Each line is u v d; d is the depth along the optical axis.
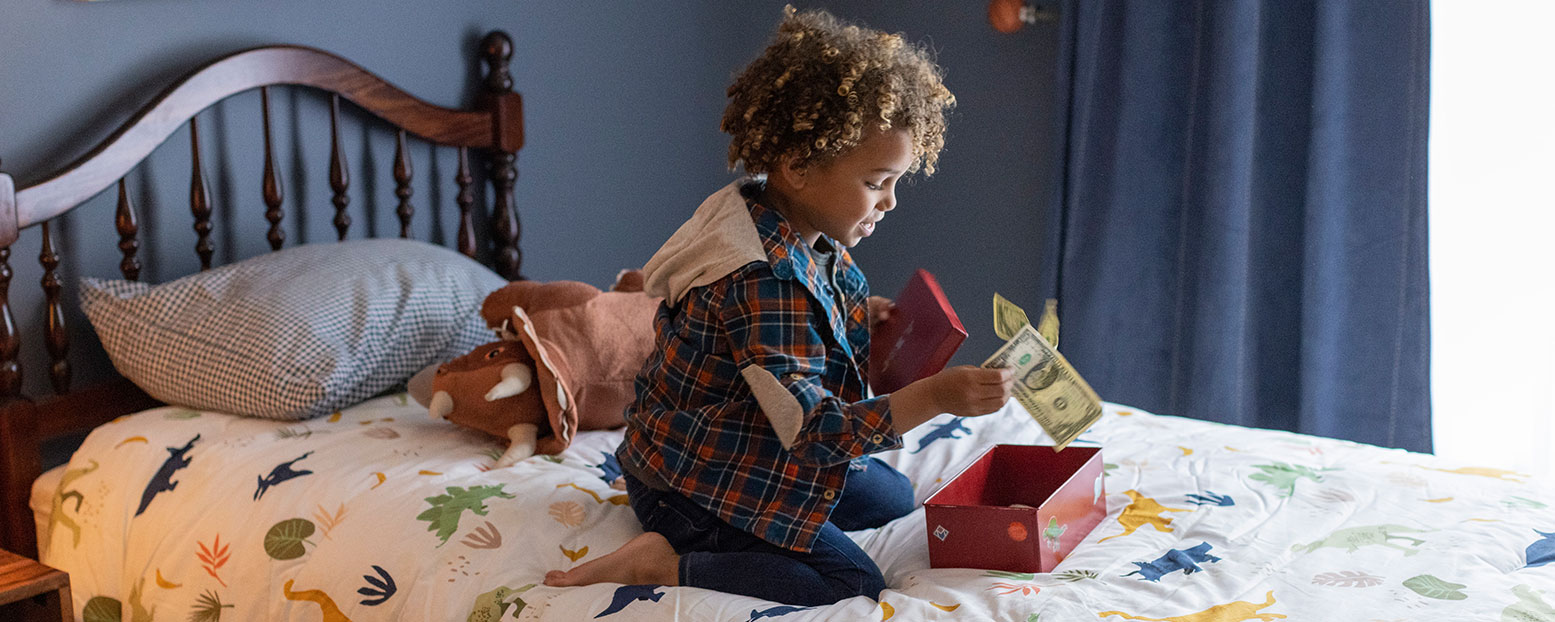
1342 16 2.25
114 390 1.83
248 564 1.37
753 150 1.23
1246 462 1.55
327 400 1.68
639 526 1.34
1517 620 1.03
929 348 1.23
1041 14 2.69
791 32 1.23
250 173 2.03
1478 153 2.23
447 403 1.61
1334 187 2.30
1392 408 2.30
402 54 2.24
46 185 1.68
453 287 1.96
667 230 2.84
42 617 1.31
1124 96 2.52
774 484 1.20
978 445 1.66
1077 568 1.19
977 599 1.11
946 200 2.96
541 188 2.51
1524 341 2.22
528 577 1.23
